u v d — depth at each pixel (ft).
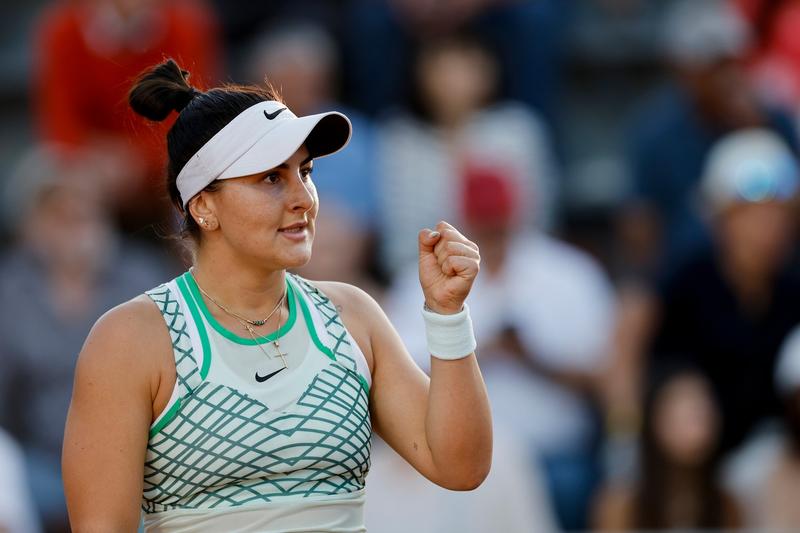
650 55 106.73
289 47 96.32
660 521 73.00
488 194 80.43
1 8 114.93
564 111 106.73
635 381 78.54
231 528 33.81
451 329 35.27
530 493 69.21
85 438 33.94
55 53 94.84
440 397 35.37
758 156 82.23
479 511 68.18
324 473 34.42
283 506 33.94
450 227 35.83
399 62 98.07
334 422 34.55
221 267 35.32
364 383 35.78
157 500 34.55
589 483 76.74
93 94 95.04
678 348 82.07
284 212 34.55
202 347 34.60
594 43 106.93
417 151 93.15
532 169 94.68
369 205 90.63
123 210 90.74
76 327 81.71
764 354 80.64
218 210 34.76
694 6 105.81
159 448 34.27
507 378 79.05
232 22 109.19
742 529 73.51
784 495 73.51
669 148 92.32
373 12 99.35
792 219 82.33
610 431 80.18
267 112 34.47
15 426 80.38
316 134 35.65
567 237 100.07
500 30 98.17
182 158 34.94
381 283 91.45
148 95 35.73
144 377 34.19
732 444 80.12
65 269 81.97
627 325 82.89
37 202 83.30
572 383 80.18
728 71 91.61
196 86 37.19
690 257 81.66
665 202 92.53
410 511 68.18
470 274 34.86
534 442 78.07
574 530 76.02
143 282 85.20
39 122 106.01
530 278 81.20
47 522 76.38
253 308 35.42
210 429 33.99
